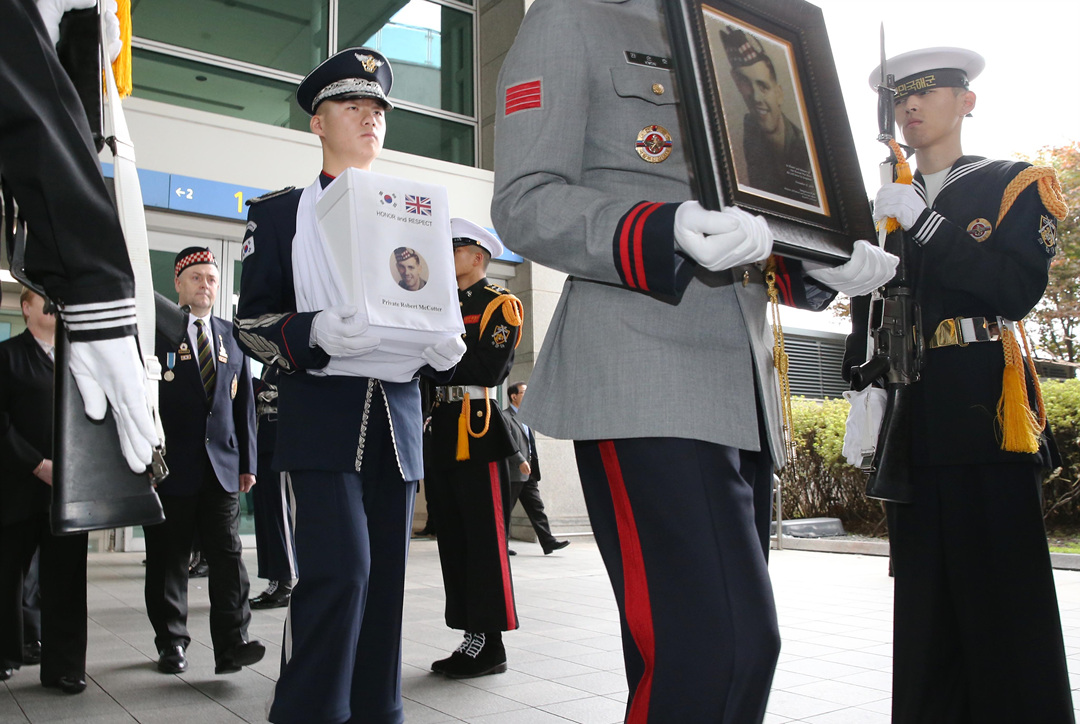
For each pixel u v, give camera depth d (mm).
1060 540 8180
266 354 2125
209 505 3441
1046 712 1879
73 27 1380
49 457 3467
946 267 1971
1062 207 1968
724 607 1298
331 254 2068
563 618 4723
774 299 1567
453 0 11242
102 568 6816
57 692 3141
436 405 3564
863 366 2016
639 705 1328
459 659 3381
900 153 2057
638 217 1281
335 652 1991
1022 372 1945
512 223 1419
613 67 1482
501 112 1499
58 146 1177
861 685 3193
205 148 8523
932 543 2018
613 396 1394
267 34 9789
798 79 1468
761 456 1570
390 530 2236
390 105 2443
